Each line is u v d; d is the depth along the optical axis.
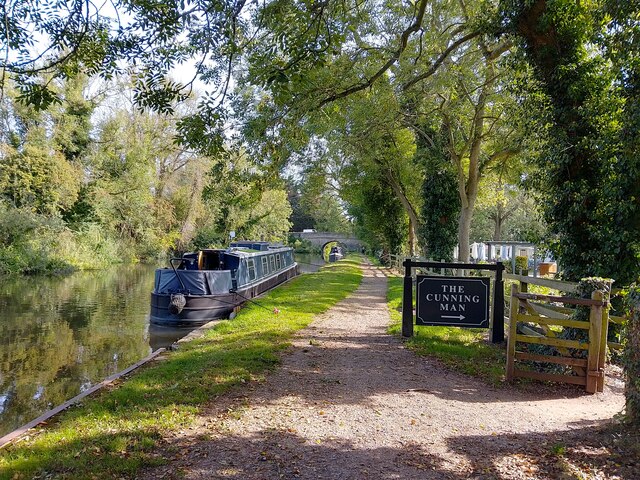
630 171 7.02
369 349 9.00
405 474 3.91
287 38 6.52
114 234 39.50
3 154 30.64
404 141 22.86
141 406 5.77
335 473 3.94
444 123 17.73
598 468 3.88
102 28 6.71
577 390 6.45
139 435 4.79
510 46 12.55
